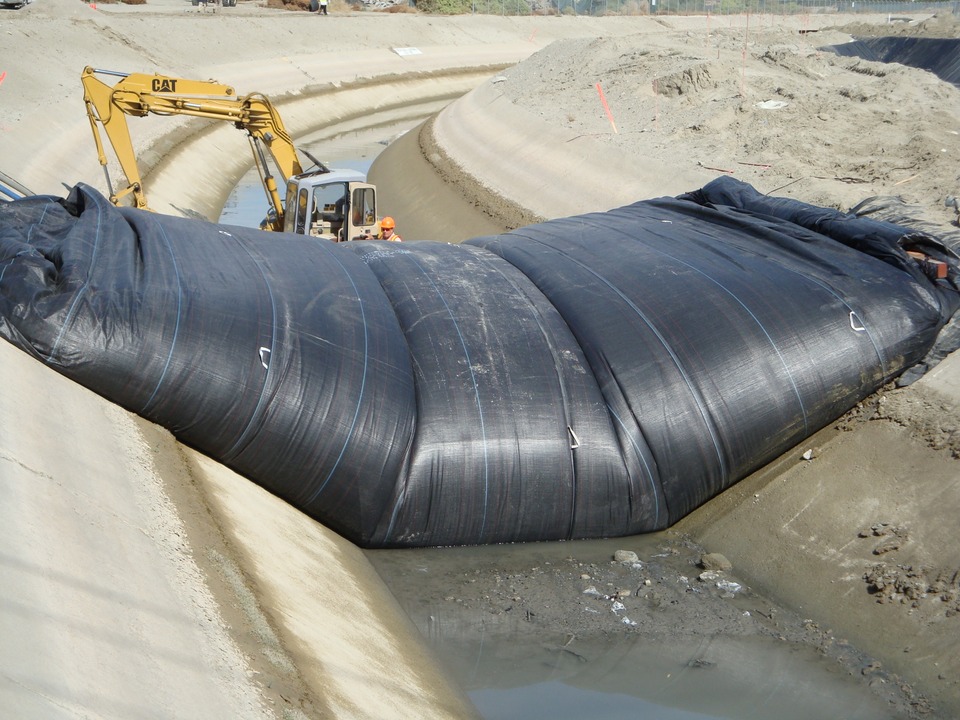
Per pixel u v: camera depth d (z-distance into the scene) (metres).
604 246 16.25
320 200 21.38
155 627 8.05
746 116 27.17
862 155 23.30
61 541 8.34
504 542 12.92
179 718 7.15
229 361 11.84
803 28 59.06
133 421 11.57
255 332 12.20
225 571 9.55
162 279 12.34
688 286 14.20
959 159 20.98
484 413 12.74
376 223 21.91
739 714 9.80
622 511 12.94
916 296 13.98
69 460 9.69
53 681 6.69
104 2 60.81
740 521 13.10
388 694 9.18
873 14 74.62
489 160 31.95
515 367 13.27
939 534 11.51
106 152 30.97
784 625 11.23
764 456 13.38
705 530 13.23
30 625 7.09
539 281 15.40
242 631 8.72
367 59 55.91
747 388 13.09
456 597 11.74
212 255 13.57
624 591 11.87
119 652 7.47
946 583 10.91
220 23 50.94
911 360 13.89
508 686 10.25
